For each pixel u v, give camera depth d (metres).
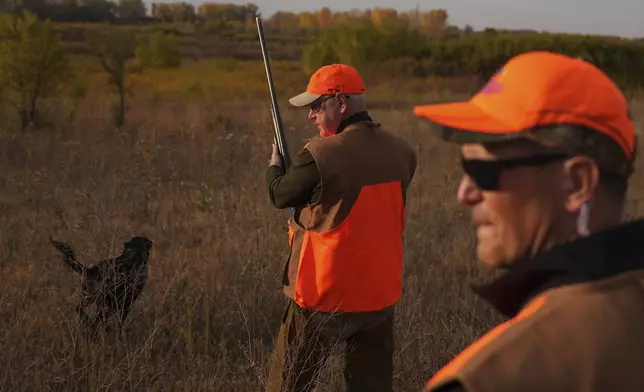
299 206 2.91
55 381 3.26
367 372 2.93
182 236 5.93
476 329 4.04
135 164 8.32
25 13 13.17
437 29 48.00
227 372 3.77
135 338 3.88
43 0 54.72
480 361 0.87
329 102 2.88
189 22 57.94
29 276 4.84
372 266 2.83
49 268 4.95
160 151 9.58
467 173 0.98
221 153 9.25
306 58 22.22
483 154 0.97
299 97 2.95
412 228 6.10
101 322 3.66
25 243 5.56
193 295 4.57
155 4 62.22
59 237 5.45
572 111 0.90
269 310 4.49
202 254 5.29
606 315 0.87
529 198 0.94
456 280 4.75
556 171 0.93
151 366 3.50
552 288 0.92
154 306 4.27
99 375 3.21
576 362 0.85
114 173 7.53
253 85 25.69
